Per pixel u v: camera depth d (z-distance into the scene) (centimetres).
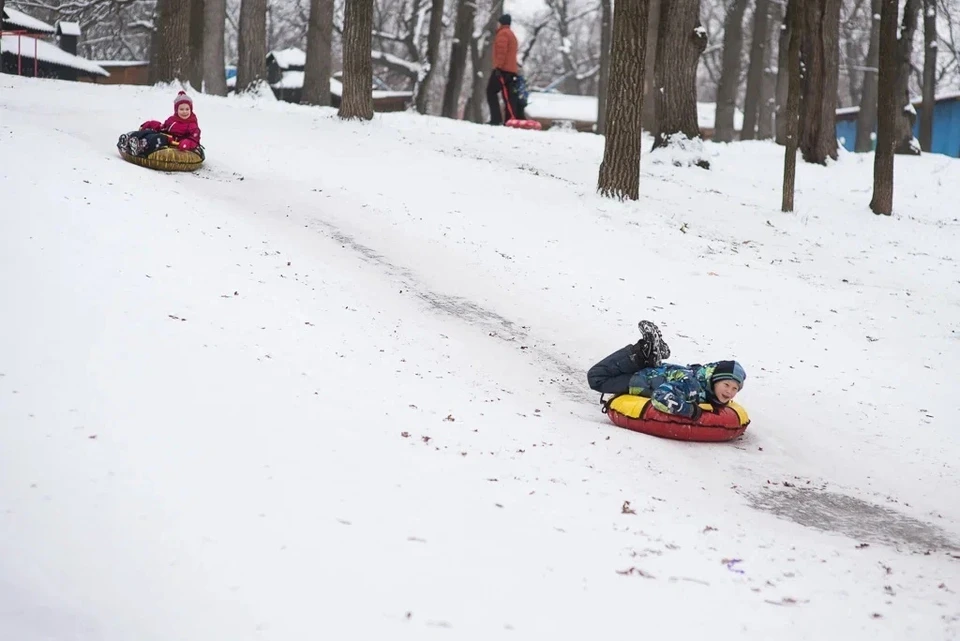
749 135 6153
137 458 799
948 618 720
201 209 1806
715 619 680
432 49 5678
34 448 782
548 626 644
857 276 2117
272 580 660
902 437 1288
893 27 2723
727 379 1178
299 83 6731
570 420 1195
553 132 3791
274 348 1170
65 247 1291
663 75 3269
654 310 1758
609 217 2328
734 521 912
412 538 746
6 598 604
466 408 1139
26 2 7288
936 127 6169
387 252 1903
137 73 7650
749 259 2145
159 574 650
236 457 838
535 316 1680
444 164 2656
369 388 1123
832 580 780
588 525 830
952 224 2833
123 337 1052
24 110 2692
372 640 605
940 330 1734
